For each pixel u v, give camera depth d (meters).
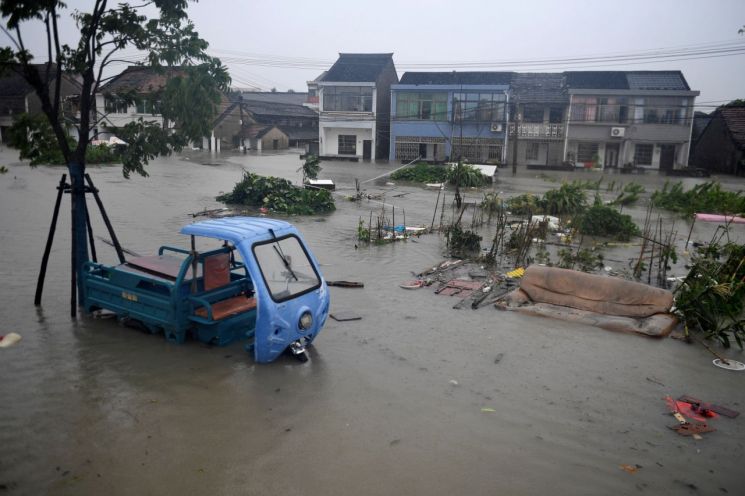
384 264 13.77
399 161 48.81
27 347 8.12
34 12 8.67
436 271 13.04
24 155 9.74
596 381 7.54
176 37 10.07
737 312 9.87
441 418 6.47
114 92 10.34
